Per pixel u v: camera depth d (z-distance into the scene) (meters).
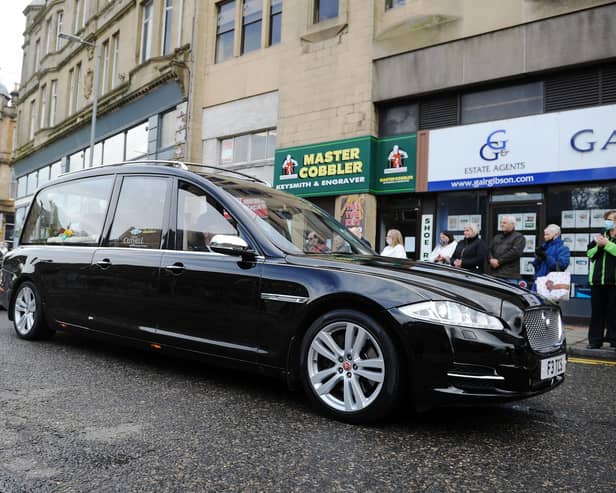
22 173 32.31
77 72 26.03
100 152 22.31
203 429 2.89
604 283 6.27
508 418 3.33
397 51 11.55
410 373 2.90
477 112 10.70
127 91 19.70
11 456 2.42
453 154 10.70
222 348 3.63
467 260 7.76
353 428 3.00
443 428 3.06
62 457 2.43
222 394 3.63
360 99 12.06
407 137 11.41
